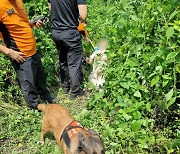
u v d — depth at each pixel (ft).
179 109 8.39
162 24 8.39
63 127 8.57
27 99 10.36
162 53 7.62
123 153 8.21
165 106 8.24
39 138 9.48
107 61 10.45
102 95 9.73
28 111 10.25
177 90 7.86
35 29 12.17
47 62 11.92
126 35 9.50
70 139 7.89
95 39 12.08
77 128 8.17
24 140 9.46
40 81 10.73
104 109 9.61
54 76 12.04
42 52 12.09
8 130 9.70
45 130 9.27
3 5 9.37
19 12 9.64
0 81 10.80
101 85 10.80
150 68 8.29
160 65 7.84
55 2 10.45
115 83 9.29
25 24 9.78
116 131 8.63
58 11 10.47
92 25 12.71
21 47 9.78
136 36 8.98
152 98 8.66
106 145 8.46
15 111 10.34
